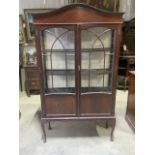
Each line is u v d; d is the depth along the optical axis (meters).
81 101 1.99
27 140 2.17
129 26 3.86
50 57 1.93
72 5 1.69
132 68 3.88
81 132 2.34
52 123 2.58
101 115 2.04
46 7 3.59
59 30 1.83
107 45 1.90
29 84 3.69
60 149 1.99
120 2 3.65
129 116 2.54
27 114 2.90
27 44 3.76
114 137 2.21
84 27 1.76
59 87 2.06
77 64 1.88
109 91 1.98
